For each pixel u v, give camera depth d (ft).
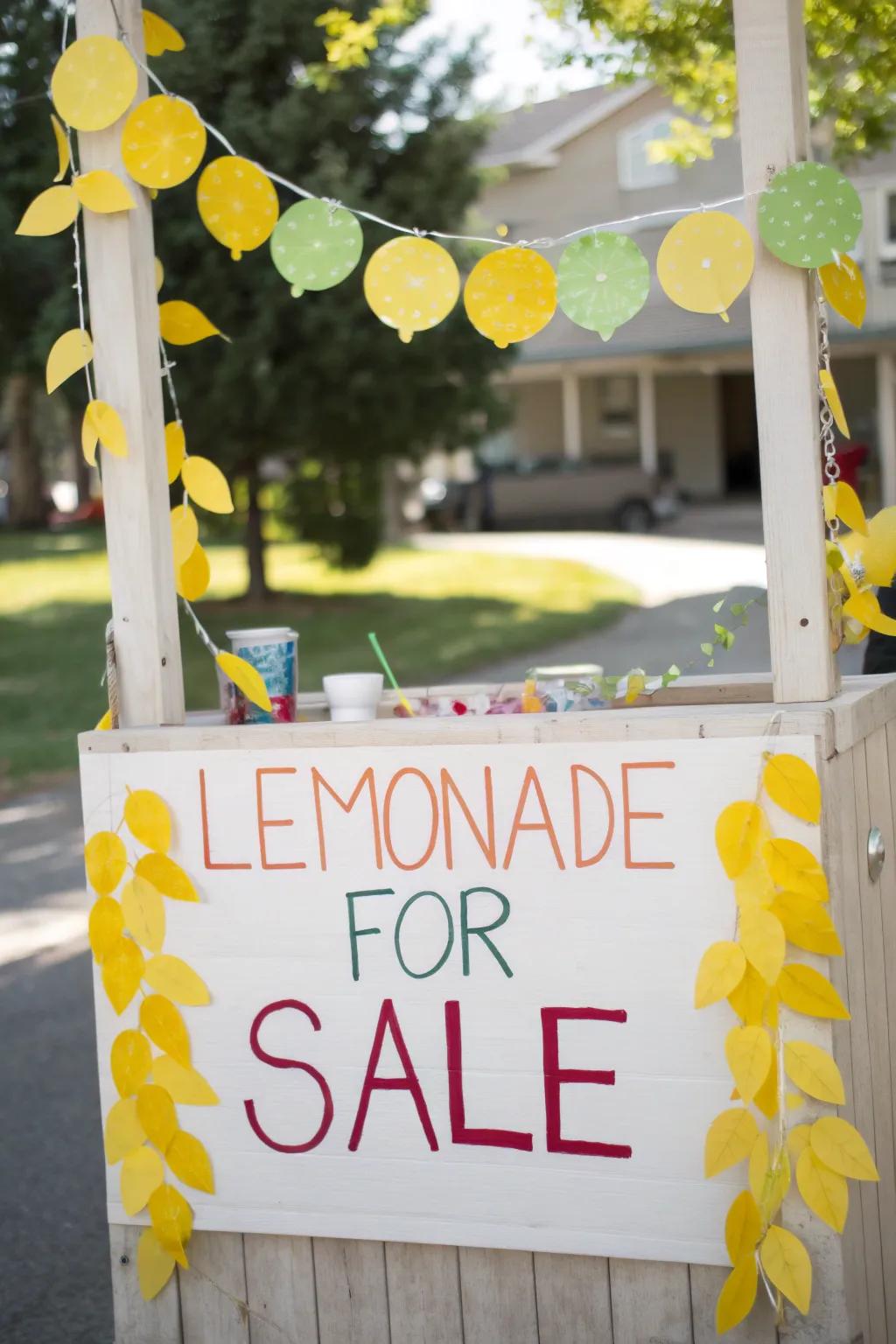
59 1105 14.16
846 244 6.86
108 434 8.21
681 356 74.74
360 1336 7.68
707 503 91.15
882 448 69.77
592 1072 7.10
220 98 36.06
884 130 15.74
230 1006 7.72
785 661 7.21
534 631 44.52
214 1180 7.80
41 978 18.04
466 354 41.55
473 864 7.24
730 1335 7.00
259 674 8.82
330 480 54.95
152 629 8.34
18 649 47.80
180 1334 7.99
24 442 99.14
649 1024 6.98
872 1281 7.32
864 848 7.33
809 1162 6.67
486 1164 7.31
